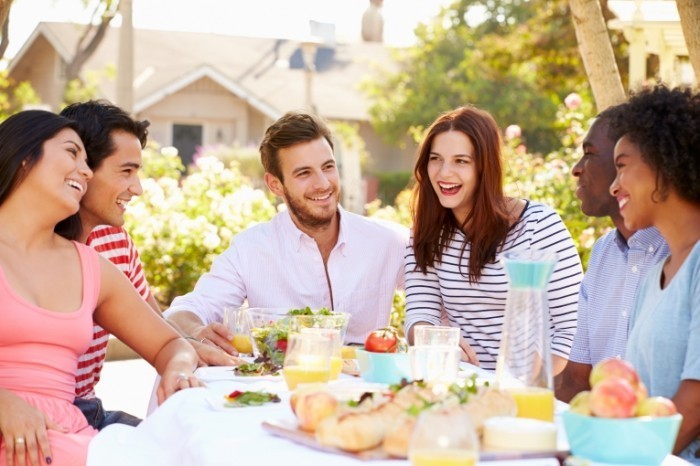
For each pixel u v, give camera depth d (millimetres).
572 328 3674
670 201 2705
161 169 10039
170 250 8133
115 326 3346
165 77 24062
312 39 18297
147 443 2693
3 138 3109
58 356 3098
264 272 4094
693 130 2635
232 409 2561
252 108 24594
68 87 21703
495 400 2268
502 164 3689
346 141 22469
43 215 3137
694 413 2545
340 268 4090
